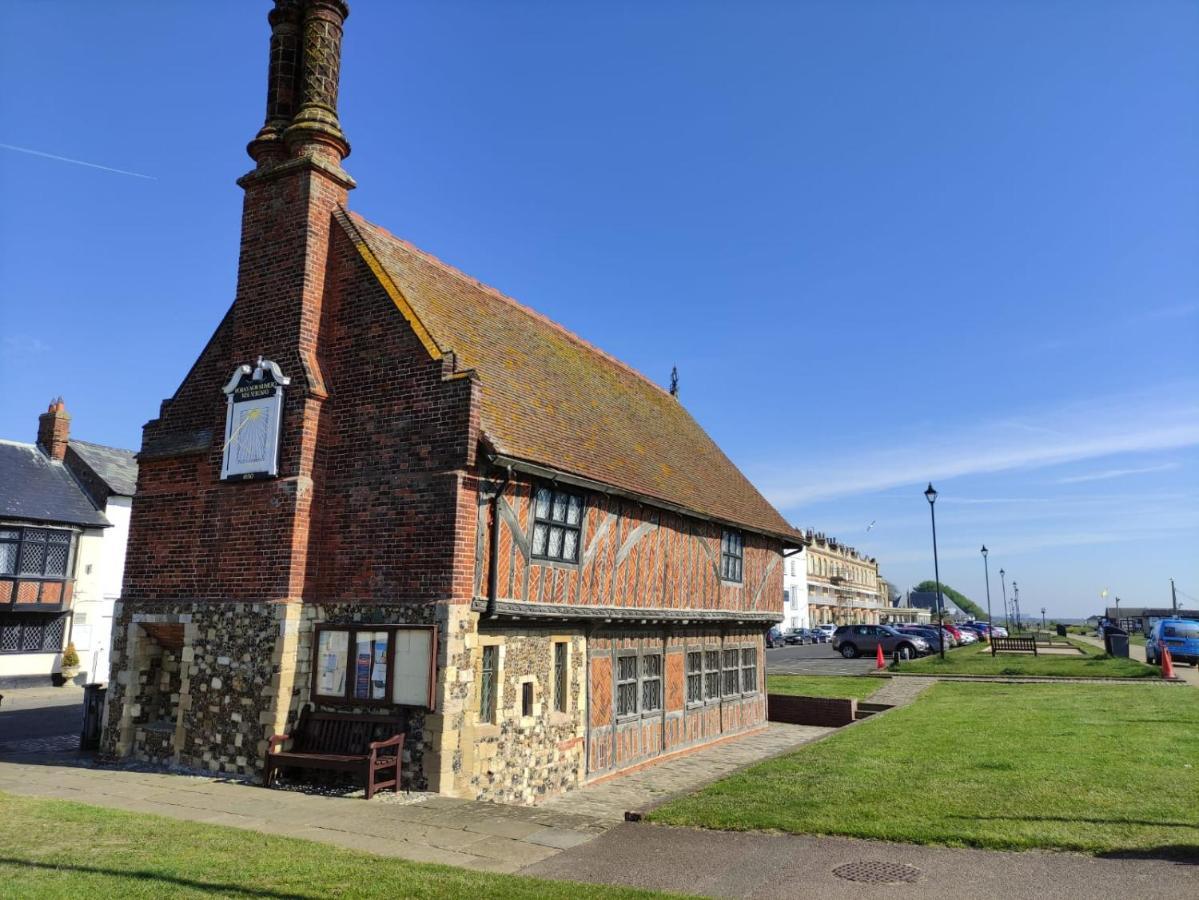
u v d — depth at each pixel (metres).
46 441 31.20
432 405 11.23
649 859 7.17
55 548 28.64
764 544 21.95
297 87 13.55
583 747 13.70
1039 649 40.91
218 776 11.17
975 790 9.04
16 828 7.61
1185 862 6.43
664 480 16.69
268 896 5.84
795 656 43.72
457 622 10.55
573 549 13.30
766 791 9.52
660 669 16.56
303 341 12.01
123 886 5.95
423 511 10.98
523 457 11.41
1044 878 6.21
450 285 15.26
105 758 12.59
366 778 9.81
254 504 11.85
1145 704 16.36
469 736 10.69
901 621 124.62
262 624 11.38
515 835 8.08
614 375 21.06
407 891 6.00
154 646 12.98
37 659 27.86
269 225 12.69
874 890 6.11
